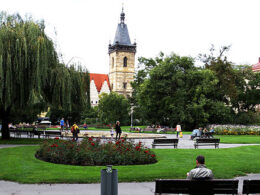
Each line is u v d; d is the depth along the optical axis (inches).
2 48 950.4
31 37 998.4
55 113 3307.1
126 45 5536.4
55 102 1101.1
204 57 2726.4
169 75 2367.1
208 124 2247.8
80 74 1200.8
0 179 498.6
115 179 340.5
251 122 2367.1
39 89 983.0
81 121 3742.6
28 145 1019.9
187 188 328.2
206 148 1032.2
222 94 2450.8
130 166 600.4
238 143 1267.2
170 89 2346.2
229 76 2437.3
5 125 1203.9
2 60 944.9
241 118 2356.1
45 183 473.1
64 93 1080.8
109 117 3543.3
